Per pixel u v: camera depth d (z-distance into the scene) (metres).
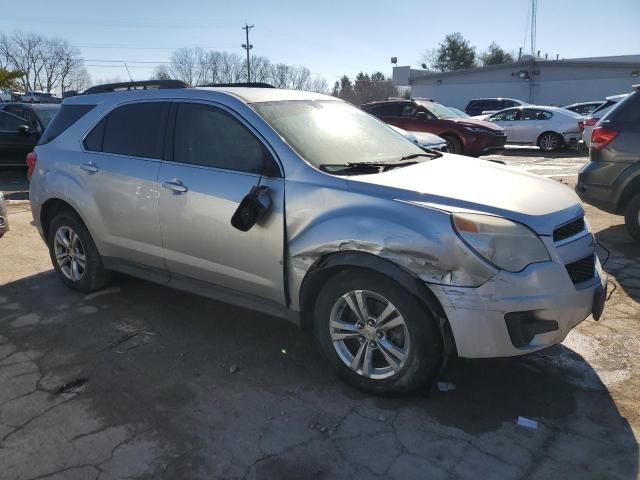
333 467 2.62
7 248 6.34
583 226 3.26
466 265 2.77
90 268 4.72
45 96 30.52
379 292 3.01
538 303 2.81
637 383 3.28
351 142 3.82
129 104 4.30
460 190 3.07
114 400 3.19
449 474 2.56
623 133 5.84
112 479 2.55
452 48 71.94
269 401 3.16
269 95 3.93
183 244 3.83
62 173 4.61
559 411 3.03
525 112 17.61
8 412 3.09
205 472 2.60
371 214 2.98
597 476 2.53
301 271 3.26
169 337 4.00
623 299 4.53
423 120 14.86
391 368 3.09
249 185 3.46
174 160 3.91
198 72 61.50
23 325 4.23
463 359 3.58
